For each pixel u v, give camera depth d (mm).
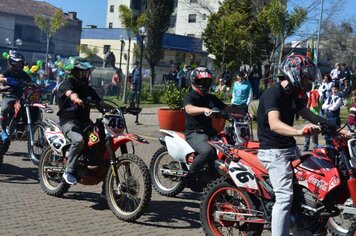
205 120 7273
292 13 27000
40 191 8211
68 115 7484
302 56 5277
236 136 7309
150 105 25422
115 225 6629
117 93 27969
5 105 10172
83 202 7691
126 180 6797
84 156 7262
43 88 11703
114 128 6961
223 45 35000
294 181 5426
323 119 5332
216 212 5922
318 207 5301
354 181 5121
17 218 6688
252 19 36344
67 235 6109
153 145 14039
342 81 26203
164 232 6453
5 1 64688
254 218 5672
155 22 39188
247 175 5684
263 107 5309
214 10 55688
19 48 63562
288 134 5000
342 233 6285
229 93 26156
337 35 55719
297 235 5402
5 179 8922
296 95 5305
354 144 5273
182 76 27953
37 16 45844
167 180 8609
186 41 55688
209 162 7035
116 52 60469
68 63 7449
